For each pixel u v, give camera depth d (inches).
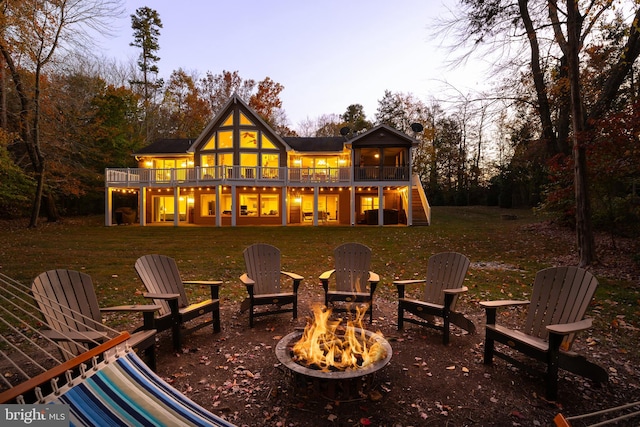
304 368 112.3
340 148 937.5
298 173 826.2
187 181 793.6
